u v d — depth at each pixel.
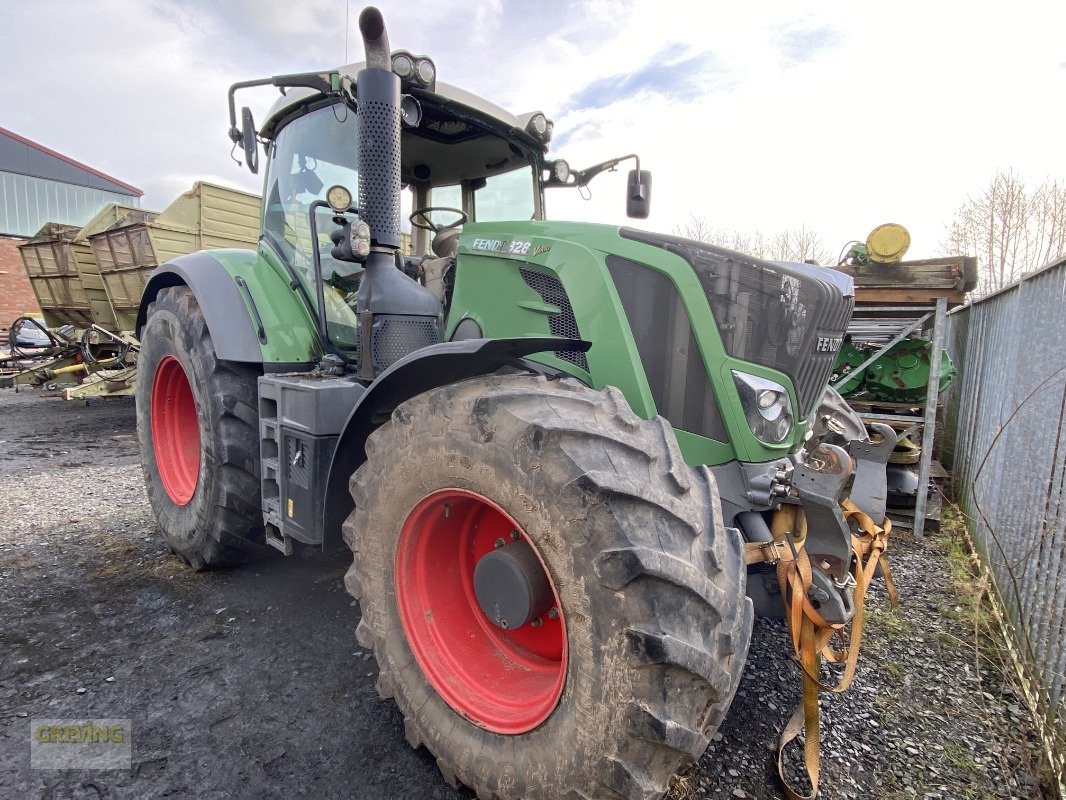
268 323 2.95
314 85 2.70
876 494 2.30
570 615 1.49
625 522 1.42
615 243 2.09
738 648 1.52
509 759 1.63
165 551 3.60
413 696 1.89
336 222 2.68
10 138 24.36
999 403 4.02
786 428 2.00
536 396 1.65
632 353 2.02
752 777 1.92
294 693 2.30
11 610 2.89
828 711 2.29
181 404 3.59
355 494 2.00
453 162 3.65
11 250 18.17
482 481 1.64
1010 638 2.76
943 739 2.15
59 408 8.92
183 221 7.42
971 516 4.14
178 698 2.25
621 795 1.41
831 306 2.14
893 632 2.87
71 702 2.22
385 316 2.47
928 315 4.20
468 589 2.04
